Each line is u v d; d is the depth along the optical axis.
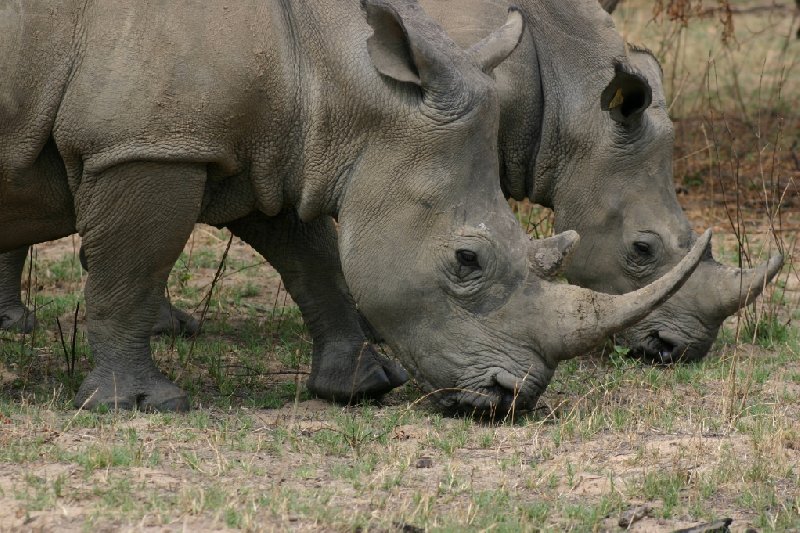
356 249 11.13
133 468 9.76
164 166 10.98
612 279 14.01
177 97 10.84
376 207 11.06
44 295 16.36
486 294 10.98
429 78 10.84
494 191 11.11
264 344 14.68
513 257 10.98
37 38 10.84
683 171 23.27
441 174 10.93
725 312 13.77
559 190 14.07
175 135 10.91
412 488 9.63
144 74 10.81
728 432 11.26
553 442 10.86
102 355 11.69
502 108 13.84
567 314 10.83
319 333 12.80
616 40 14.18
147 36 10.85
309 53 11.29
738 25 33.78
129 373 11.66
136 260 11.36
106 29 10.87
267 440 10.72
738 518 9.25
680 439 10.95
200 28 10.92
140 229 11.19
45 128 10.95
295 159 11.42
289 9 11.37
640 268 13.86
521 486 9.79
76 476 9.52
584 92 13.97
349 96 11.10
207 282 17.31
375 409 12.17
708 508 9.43
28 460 9.82
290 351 14.29
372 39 10.86
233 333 15.20
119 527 8.59
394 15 10.70
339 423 11.23
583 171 13.93
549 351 10.92
